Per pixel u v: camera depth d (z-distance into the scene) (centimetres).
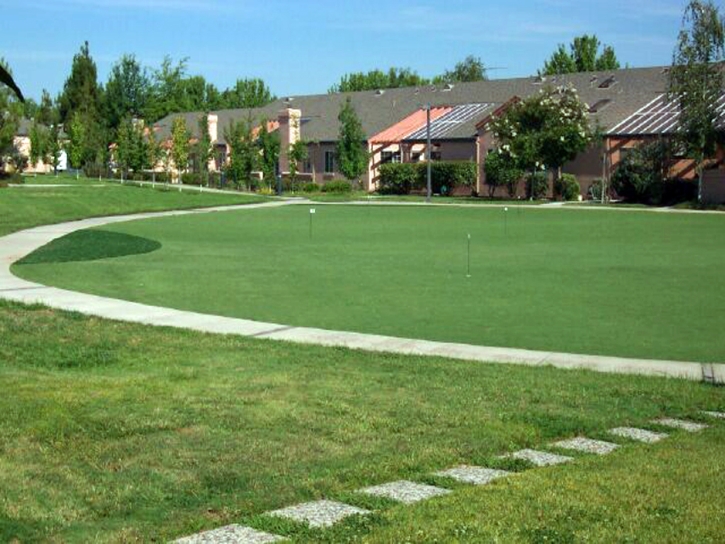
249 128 6694
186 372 1041
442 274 2092
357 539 522
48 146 9150
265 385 969
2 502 589
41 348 1192
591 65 10344
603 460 701
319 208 4906
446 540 518
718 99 4950
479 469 680
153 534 541
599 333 1375
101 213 4175
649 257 2497
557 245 2852
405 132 6706
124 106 11088
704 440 778
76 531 547
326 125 7400
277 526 548
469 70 12462
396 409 866
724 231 3419
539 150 5491
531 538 521
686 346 1280
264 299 1700
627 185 5188
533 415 851
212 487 629
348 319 1488
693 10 4828
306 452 715
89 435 747
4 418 777
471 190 6191
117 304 1599
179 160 6756
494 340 1316
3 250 2477
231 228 3488
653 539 521
